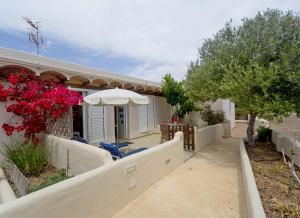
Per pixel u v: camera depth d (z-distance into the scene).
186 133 9.53
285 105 6.10
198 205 4.45
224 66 7.40
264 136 10.43
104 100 6.68
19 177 4.84
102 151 4.59
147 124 14.62
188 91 9.86
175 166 6.95
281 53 6.56
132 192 4.65
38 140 6.83
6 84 6.93
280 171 5.73
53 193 2.98
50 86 7.02
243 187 5.25
